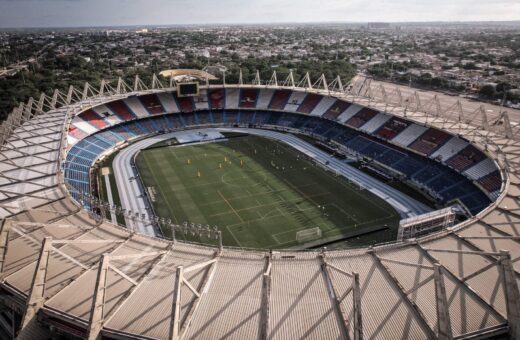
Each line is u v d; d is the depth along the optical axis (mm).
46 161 76125
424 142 100688
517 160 75062
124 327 33031
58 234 49344
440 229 68125
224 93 147125
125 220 74812
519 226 51656
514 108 147375
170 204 82000
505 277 33281
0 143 86062
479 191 79438
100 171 99812
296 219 75625
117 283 38500
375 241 68000
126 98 135125
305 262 43000
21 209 57656
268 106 141625
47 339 35594
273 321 33750
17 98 153875
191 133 131000
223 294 37000
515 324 33156
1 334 40656
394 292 37625
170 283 38594
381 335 32469
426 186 87438
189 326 33094
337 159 106812
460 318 34438
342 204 81562
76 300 36188
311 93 139625
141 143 121938
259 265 42312
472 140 86750
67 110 110812
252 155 110812
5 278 39750
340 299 35219
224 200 83688
